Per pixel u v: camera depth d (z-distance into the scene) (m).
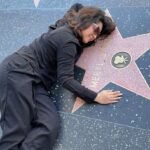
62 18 1.60
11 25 1.87
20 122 1.28
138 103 1.33
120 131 1.29
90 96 1.36
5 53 1.74
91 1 1.76
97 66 1.48
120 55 1.48
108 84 1.42
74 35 1.41
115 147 1.26
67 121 1.38
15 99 1.30
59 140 1.34
